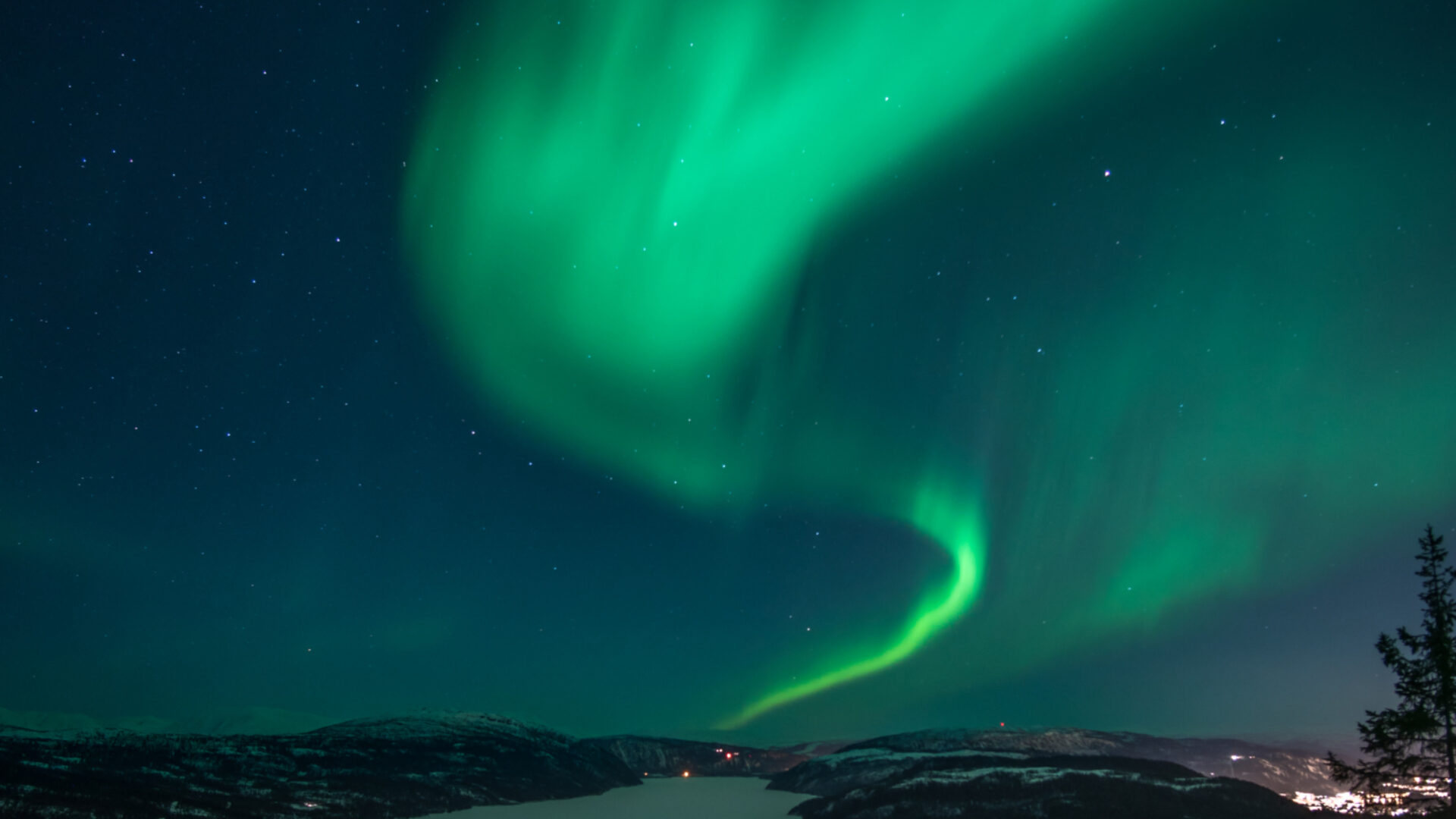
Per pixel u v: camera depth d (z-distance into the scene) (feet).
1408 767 114.93
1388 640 119.03
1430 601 116.16
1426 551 118.01
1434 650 113.91
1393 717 116.06
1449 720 112.47
